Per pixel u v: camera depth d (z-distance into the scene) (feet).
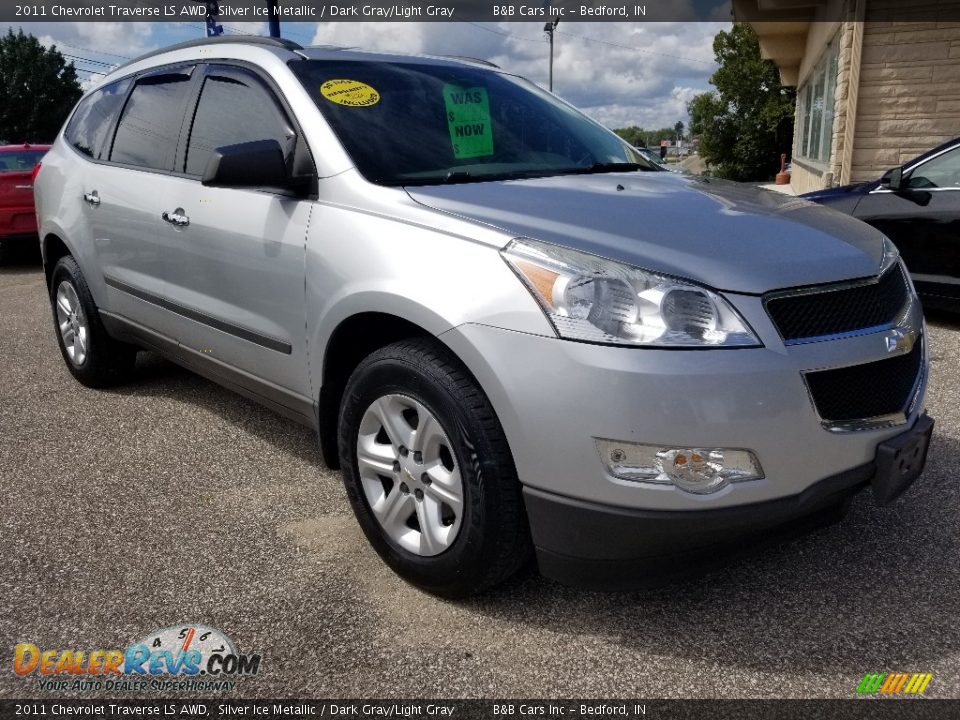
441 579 8.20
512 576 8.92
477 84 11.71
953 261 18.85
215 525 10.11
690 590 8.67
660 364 6.88
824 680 7.25
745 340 7.08
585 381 6.94
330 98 10.11
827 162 44.39
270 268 9.84
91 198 13.65
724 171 141.08
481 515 7.64
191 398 14.89
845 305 7.71
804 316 7.43
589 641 7.85
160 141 12.42
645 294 7.10
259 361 10.52
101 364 14.92
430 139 10.21
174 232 11.54
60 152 15.48
